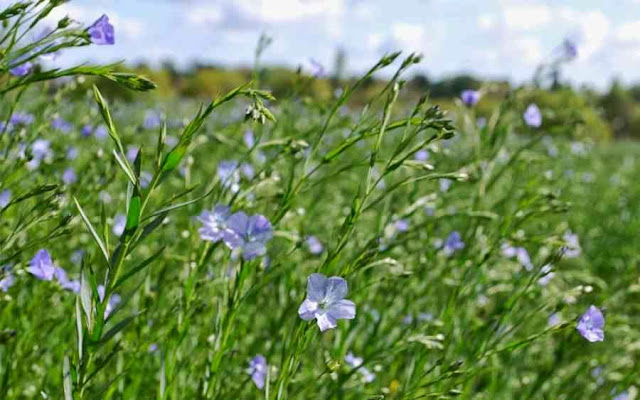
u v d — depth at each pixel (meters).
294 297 0.74
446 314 0.69
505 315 0.67
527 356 0.84
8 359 0.63
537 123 0.86
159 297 0.68
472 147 0.84
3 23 0.49
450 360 0.72
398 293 0.75
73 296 0.72
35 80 0.48
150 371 0.69
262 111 0.48
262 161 0.87
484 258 0.69
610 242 1.47
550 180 0.87
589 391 0.81
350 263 0.56
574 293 0.66
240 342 0.75
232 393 0.63
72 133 1.00
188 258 0.63
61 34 0.50
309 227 0.86
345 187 1.12
